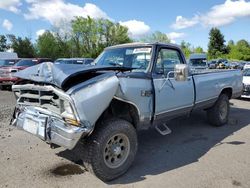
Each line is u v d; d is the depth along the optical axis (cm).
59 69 368
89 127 358
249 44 7862
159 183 391
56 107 376
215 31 8300
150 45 487
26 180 398
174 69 477
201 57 2273
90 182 394
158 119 479
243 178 405
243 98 1186
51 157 480
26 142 556
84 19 6266
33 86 397
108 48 575
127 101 407
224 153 509
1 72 1427
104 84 371
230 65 3428
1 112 845
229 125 711
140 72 448
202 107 613
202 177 409
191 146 550
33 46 5675
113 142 400
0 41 6444
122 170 409
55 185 384
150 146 550
